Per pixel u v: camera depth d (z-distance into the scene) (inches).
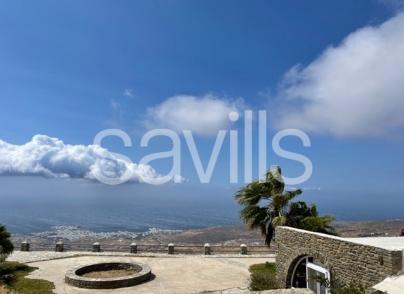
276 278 665.0
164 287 735.1
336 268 490.9
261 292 499.5
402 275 383.2
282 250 642.8
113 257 1023.6
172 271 864.9
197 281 778.2
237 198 833.5
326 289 525.3
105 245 1136.2
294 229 606.9
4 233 862.5
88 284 724.0
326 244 515.2
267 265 874.8
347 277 467.2
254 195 810.2
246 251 1084.5
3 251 849.5
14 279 770.2
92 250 1122.0
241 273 844.6
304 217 773.3
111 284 726.5
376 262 414.9
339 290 452.4
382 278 404.2
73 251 1117.1
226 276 817.5
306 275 577.0
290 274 618.2
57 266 904.3
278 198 773.9
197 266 917.2
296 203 788.6
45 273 834.2
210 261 976.9
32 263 934.4
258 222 799.7
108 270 870.4
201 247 1103.6
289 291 493.4
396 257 392.5
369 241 532.4
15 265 871.1
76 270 808.3
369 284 425.4
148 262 961.5
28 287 709.3
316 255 538.3
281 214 777.6
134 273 845.2
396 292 355.6
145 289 721.6
